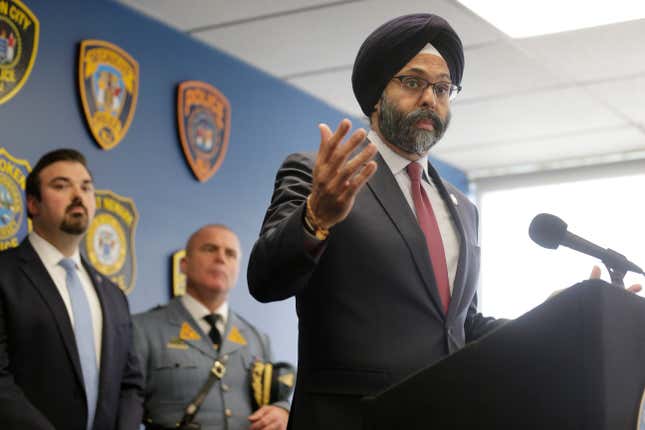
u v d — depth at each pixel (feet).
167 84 17.42
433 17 7.04
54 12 15.28
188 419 13.60
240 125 19.08
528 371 4.59
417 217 6.81
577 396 4.35
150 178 16.87
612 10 16.74
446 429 4.93
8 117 14.38
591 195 25.59
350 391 6.13
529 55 18.86
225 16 17.19
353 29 17.54
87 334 11.94
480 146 24.80
